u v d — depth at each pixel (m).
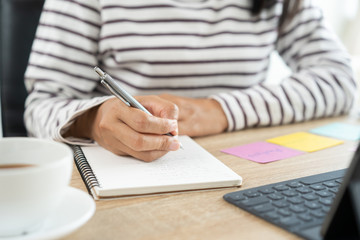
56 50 0.92
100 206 0.46
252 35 1.10
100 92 1.04
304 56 1.12
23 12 1.01
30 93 0.94
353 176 0.35
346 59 1.06
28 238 0.32
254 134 0.82
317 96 0.94
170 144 0.59
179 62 1.02
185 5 1.04
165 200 0.48
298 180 0.52
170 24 1.01
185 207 0.46
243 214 0.44
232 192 0.49
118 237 0.39
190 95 1.08
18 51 1.01
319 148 0.71
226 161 0.64
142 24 0.99
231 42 1.07
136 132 0.59
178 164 0.58
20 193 0.33
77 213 0.38
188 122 0.78
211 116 0.82
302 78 0.97
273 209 0.44
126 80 1.02
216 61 1.06
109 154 0.63
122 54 0.97
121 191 0.48
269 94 0.90
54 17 0.93
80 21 0.94
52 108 0.80
